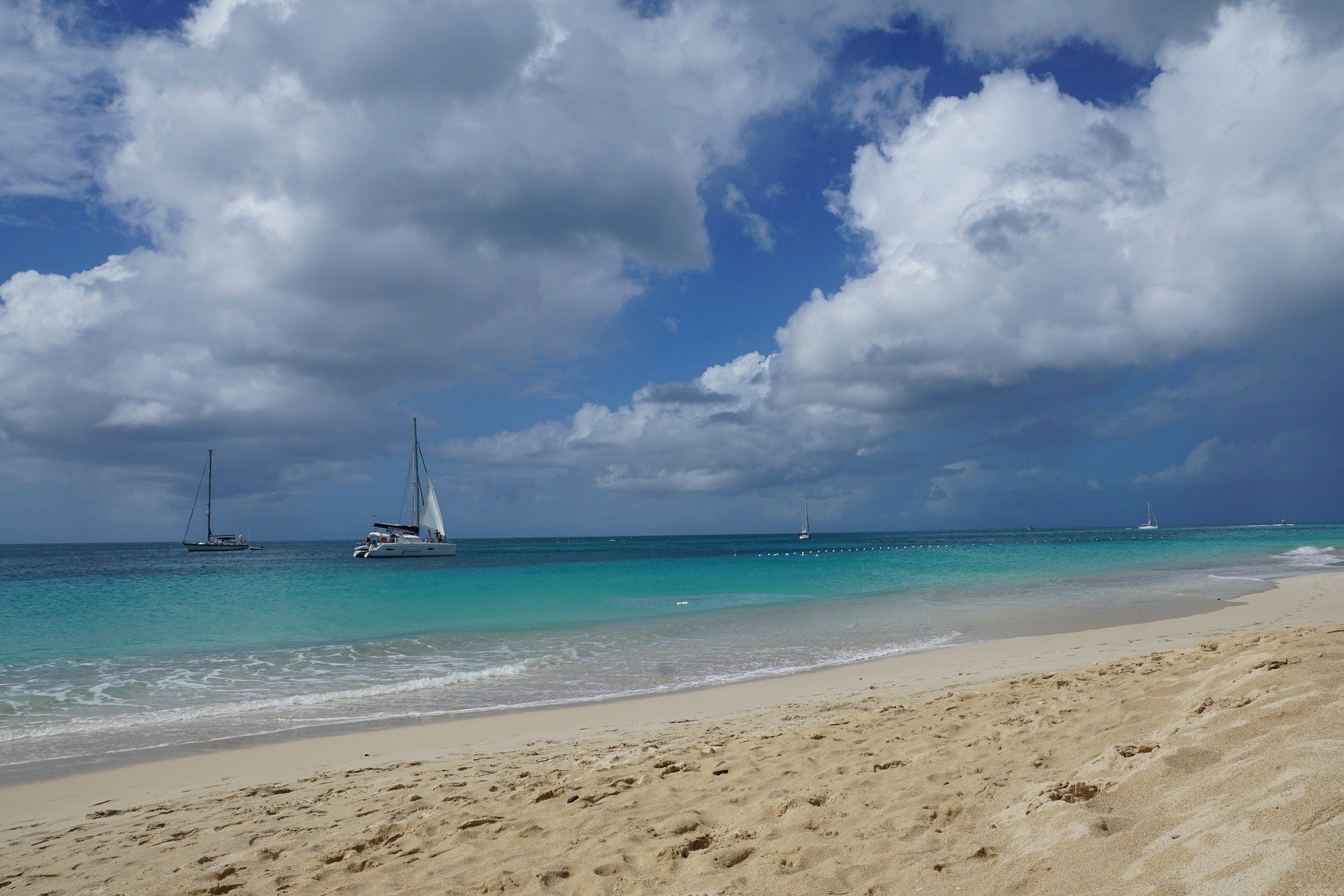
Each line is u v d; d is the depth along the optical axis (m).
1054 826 3.54
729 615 22.06
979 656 13.76
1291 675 4.89
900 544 104.00
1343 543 62.94
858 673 12.70
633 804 5.77
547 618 22.16
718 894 3.82
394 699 12.00
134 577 43.62
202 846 5.91
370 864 5.16
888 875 3.62
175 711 11.28
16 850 6.16
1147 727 5.13
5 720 10.84
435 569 46.88
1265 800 2.89
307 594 30.20
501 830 5.51
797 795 5.16
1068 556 50.97
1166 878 2.69
